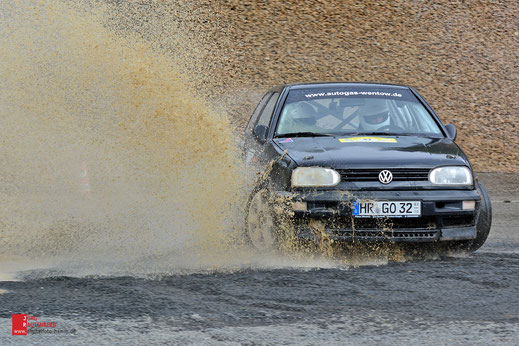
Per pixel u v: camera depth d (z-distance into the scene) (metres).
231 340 11.92
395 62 52.72
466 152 40.75
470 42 55.41
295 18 58.88
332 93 23.34
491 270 17.14
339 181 18.41
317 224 18.19
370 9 60.16
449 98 47.72
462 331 12.47
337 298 14.55
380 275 16.48
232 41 55.50
